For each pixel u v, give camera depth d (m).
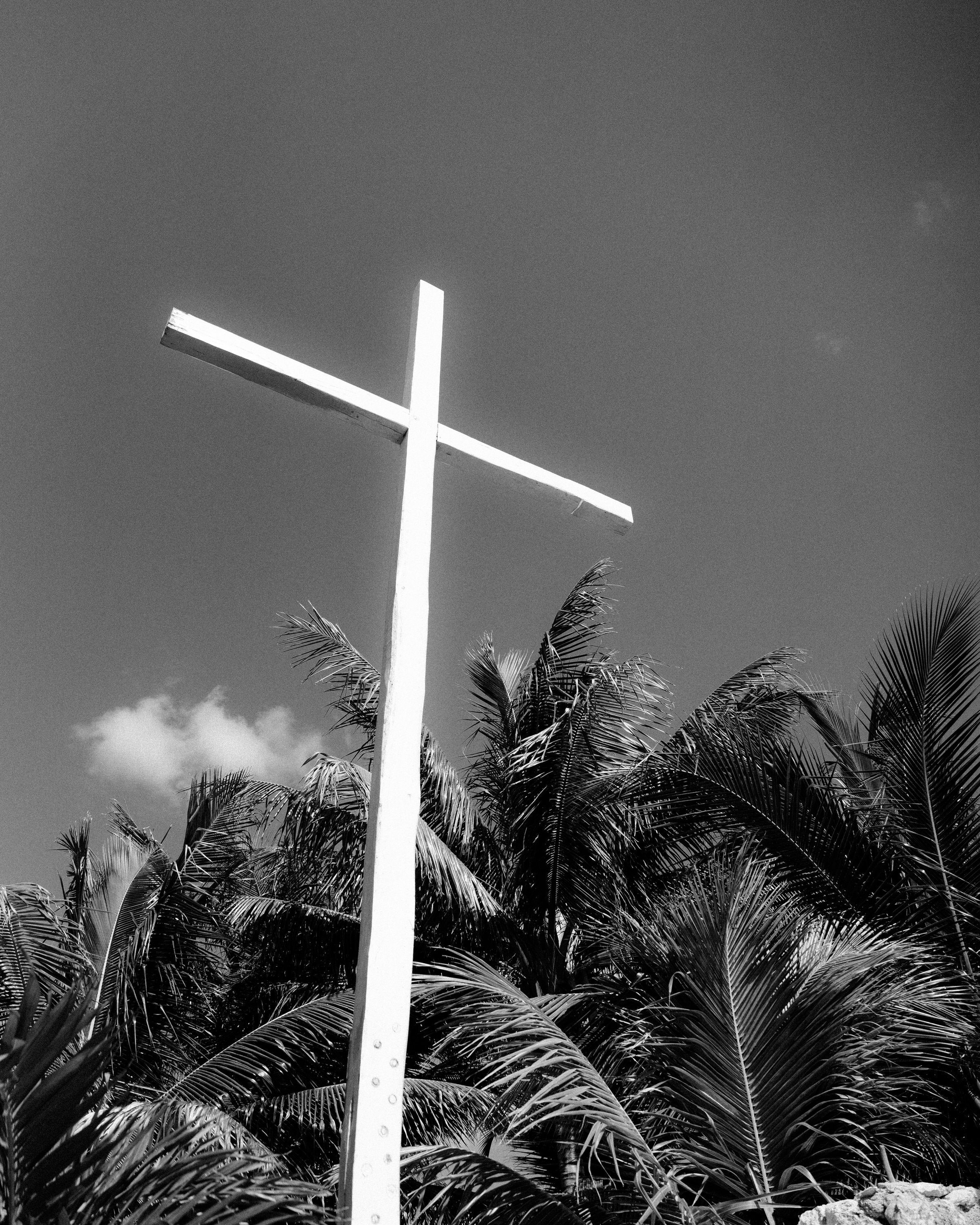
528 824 10.79
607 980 7.18
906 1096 6.52
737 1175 5.54
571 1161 7.26
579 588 11.83
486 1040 6.39
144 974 11.22
